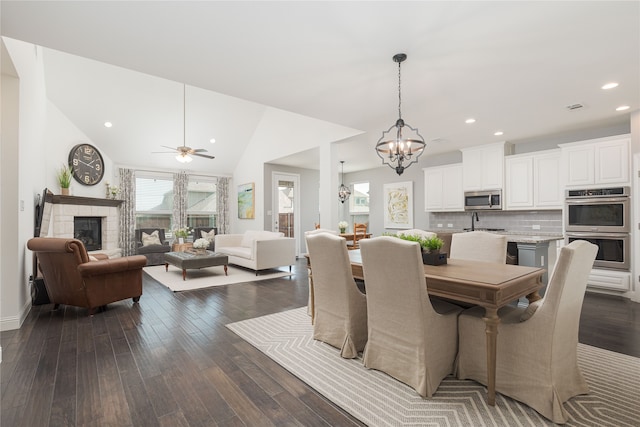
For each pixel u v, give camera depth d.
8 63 2.94
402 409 1.79
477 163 5.89
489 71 2.92
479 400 1.87
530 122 4.46
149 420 1.69
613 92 3.41
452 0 1.96
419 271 1.90
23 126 3.36
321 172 5.84
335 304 2.58
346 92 3.43
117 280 3.71
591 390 1.94
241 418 1.71
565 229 4.63
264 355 2.49
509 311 2.13
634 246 3.97
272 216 7.86
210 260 5.46
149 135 7.05
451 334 2.13
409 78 3.07
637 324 3.09
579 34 2.32
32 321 3.29
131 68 2.87
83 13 2.05
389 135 5.19
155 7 2.00
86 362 2.36
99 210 6.57
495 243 2.92
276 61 2.74
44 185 5.07
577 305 1.87
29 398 1.89
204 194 8.85
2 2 1.92
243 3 1.97
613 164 4.19
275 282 5.17
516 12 2.07
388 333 2.15
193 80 3.13
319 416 1.74
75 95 5.79
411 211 7.59
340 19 2.15
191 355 2.49
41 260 3.54
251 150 8.23
